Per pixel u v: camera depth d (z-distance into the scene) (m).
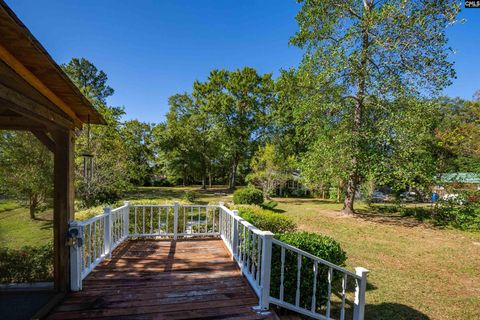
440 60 9.30
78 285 2.92
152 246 4.76
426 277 4.75
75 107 2.93
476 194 9.43
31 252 3.14
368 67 10.20
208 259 4.09
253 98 23.27
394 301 3.85
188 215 7.26
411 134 9.33
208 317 2.44
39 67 1.99
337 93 10.86
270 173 16.58
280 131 22.48
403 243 6.98
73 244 2.87
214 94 24.33
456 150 10.30
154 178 28.31
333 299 3.94
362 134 10.06
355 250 6.29
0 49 1.65
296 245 3.12
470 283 4.53
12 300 2.66
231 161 25.42
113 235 4.40
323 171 10.70
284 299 3.04
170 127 23.30
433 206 10.52
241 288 3.07
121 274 3.43
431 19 9.07
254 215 5.27
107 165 9.22
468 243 7.06
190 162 23.53
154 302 2.70
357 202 15.96
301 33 11.48
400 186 10.55
